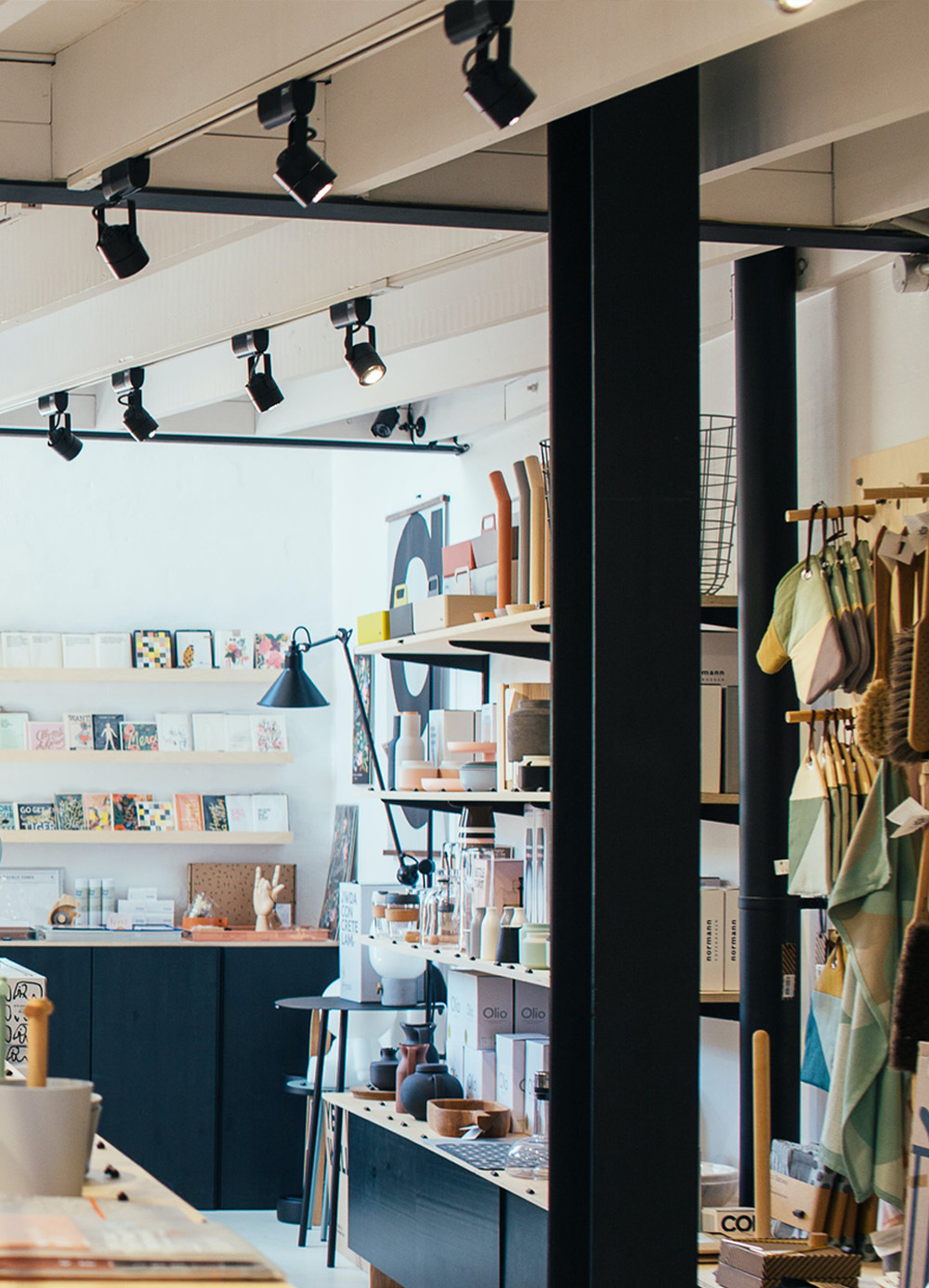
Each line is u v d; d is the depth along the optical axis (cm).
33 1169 179
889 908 337
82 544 818
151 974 722
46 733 790
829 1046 354
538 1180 452
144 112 333
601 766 310
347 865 777
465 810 560
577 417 336
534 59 304
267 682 813
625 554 315
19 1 290
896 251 379
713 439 480
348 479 818
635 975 307
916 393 390
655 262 322
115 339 518
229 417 641
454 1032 574
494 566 571
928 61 302
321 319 546
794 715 368
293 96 305
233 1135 723
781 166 366
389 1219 550
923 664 320
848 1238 339
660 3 281
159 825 791
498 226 363
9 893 782
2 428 623
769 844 401
